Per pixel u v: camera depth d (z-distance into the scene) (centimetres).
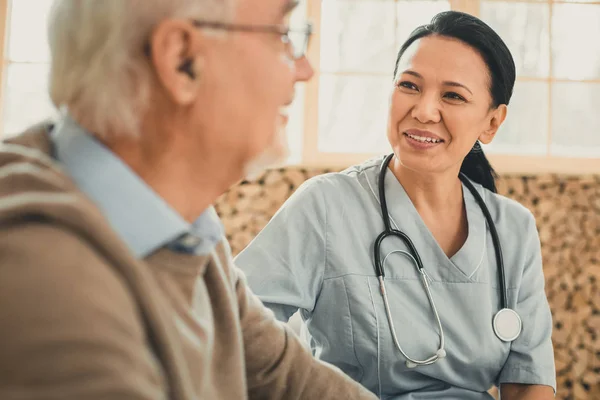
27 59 400
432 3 388
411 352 145
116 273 62
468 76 146
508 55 150
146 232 75
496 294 156
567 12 389
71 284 56
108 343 55
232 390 90
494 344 150
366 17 388
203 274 91
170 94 76
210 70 77
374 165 164
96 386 52
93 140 76
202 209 83
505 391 158
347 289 148
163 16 75
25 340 53
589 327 360
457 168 156
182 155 79
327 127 388
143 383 56
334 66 389
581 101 388
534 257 163
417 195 156
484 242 157
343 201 155
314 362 115
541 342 158
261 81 79
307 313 154
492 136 159
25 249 57
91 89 74
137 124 76
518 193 367
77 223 61
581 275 363
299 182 366
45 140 78
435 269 152
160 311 65
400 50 155
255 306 110
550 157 381
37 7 402
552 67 389
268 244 150
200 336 80
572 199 366
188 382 68
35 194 62
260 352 108
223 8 77
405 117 149
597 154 387
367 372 147
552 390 155
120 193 74
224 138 79
